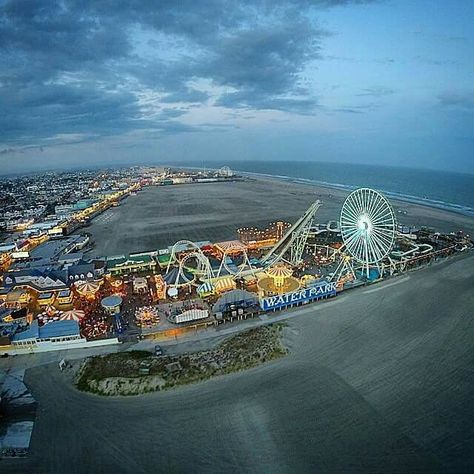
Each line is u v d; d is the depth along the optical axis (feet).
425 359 228.84
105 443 170.50
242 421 181.27
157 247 516.32
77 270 374.02
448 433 172.14
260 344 245.86
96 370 223.30
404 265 388.37
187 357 234.58
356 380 210.18
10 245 510.17
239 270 372.38
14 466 159.33
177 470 155.63
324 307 304.71
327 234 518.37
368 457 160.04
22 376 222.48
